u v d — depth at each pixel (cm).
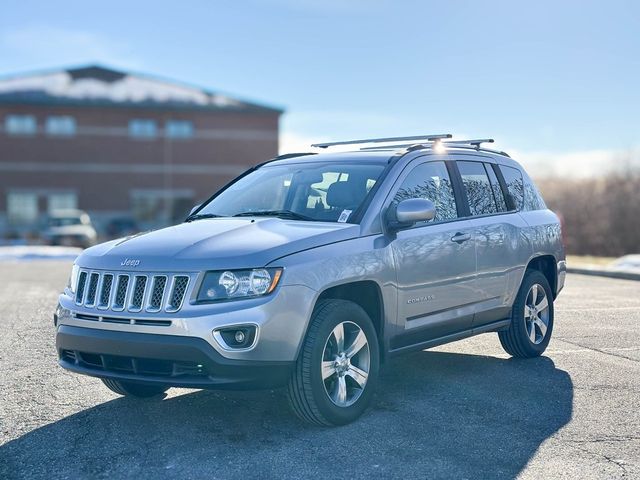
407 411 537
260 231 512
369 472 421
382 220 547
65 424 512
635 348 763
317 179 597
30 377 642
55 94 4012
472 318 629
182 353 453
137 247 503
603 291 1271
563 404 555
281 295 463
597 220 3156
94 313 487
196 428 502
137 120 4112
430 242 578
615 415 529
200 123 4159
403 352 564
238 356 452
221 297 460
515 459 442
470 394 583
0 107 3975
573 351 748
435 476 416
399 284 546
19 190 4009
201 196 4178
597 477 414
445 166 634
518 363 694
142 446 467
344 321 499
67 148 4050
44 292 1262
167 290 465
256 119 4209
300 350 475
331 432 490
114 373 482
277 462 437
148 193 4131
